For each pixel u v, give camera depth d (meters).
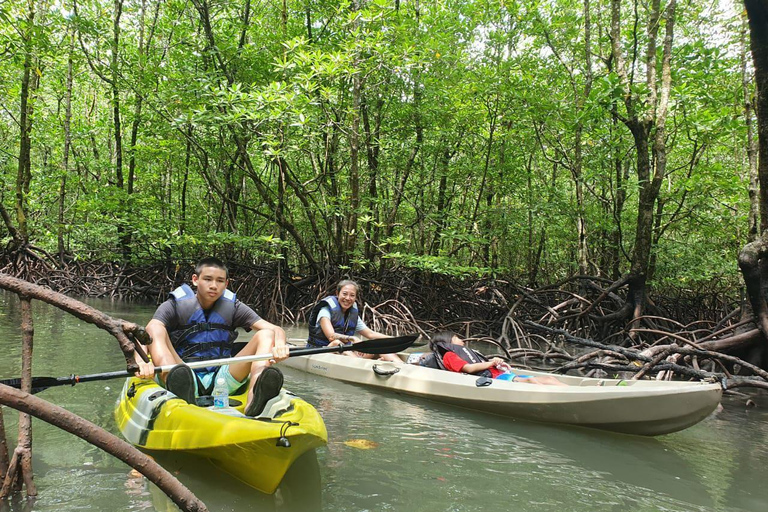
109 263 15.30
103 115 17.77
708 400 3.71
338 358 6.03
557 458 3.56
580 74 11.61
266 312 11.72
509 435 4.05
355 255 11.01
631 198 13.74
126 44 13.33
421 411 4.66
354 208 10.65
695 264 10.76
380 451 3.52
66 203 18.61
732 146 11.77
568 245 15.51
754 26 5.48
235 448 2.76
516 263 17.66
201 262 3.93
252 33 11.90
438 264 9.65
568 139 11.11
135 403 3.61
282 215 11.52
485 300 10.90
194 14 12.77
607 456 3.64
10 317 9.40
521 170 12.63
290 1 11.84
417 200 14.49
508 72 9.90
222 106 9.01
